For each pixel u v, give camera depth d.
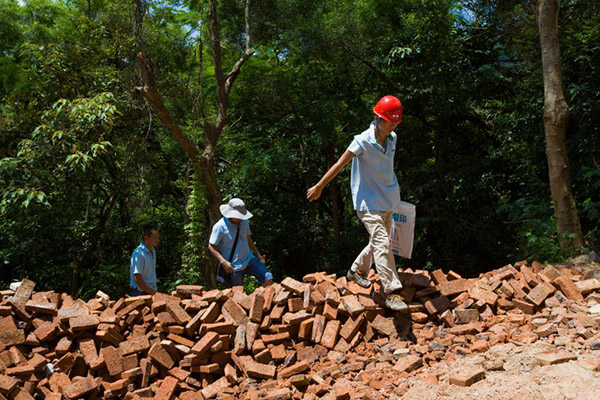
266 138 14.31
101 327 4.21
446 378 3.21
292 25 12.23
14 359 3.98
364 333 4.11
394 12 12.07
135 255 5.27
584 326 3.66
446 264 11.90
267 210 14.74
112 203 10.78
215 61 10.23
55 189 9.61
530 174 9.14
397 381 3.36
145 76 9.39
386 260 3.98
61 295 4.61
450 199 11.90
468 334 3.90
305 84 12.85
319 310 4.28
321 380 3.58
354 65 12.52
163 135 12.87
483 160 11.59
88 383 3.87
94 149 8.62
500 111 12.00
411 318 4.17
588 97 7.69
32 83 10.27
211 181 9.77
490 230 11.53
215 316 4.30
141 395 3.83
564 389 2.75
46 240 10.58
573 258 5.68
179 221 12.63
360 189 4.16
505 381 2.98
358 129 13.07
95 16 12.27
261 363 3.96
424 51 11.35
